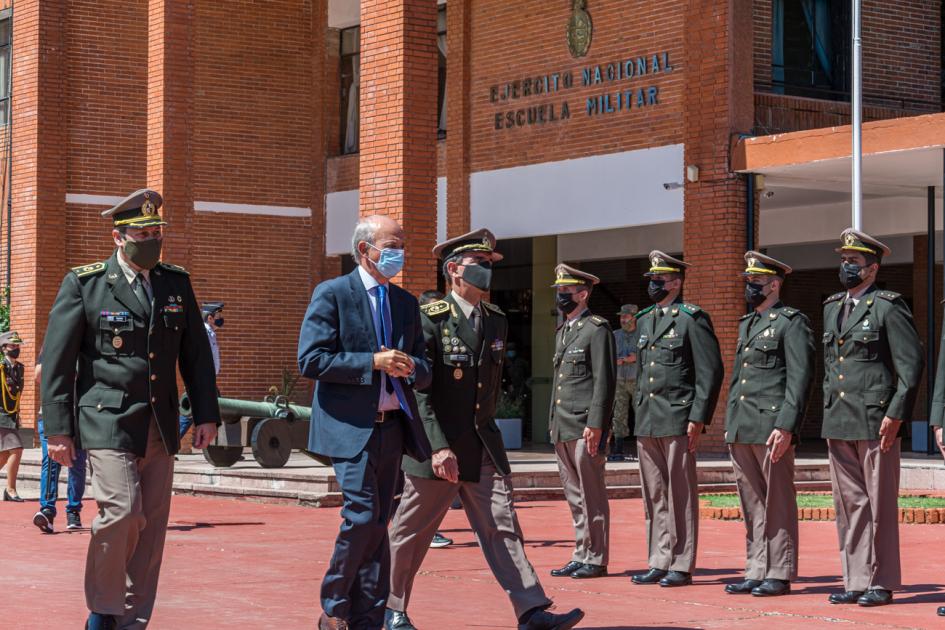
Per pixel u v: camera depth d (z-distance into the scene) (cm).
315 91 2695
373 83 1880
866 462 892
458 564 1084
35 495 1734
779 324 934
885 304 889
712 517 1441
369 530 671
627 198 2183
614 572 1045
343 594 675
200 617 827
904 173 2020
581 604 887
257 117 2645
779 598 914
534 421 2611
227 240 2608
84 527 1362
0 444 1638
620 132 2197
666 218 2119
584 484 1017
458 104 2484
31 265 2527
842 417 898
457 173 2483
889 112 2180
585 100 2261
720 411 2020
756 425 929
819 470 1811
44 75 2531
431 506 759
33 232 2520
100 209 2581
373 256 695
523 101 2377
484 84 2455
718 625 806
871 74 2178
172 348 705
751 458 944
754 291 952
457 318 762
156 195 706
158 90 2345
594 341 1007
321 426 684
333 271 2692
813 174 2020
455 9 2492
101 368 692
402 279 1830
